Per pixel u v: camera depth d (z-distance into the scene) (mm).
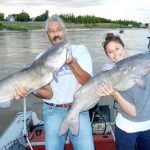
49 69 3330
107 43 3676
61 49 3326
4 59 23328
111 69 3492
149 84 3602
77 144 3885
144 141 3750
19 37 51125
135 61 3445
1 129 7383
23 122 5559
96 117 5207
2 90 3391
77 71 3537
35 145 4898
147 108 3629
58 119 3904
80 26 88562
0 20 83125
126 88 3486
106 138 4965
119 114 3803
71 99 3871
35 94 3803
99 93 3506
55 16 3834
